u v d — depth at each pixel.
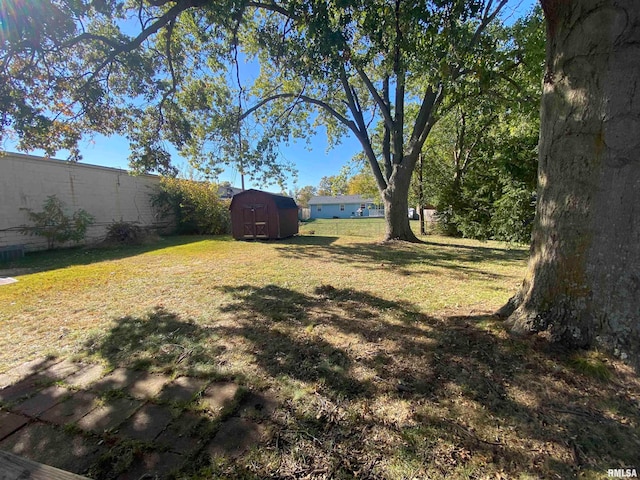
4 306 3.81
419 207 13.57
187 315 3.38
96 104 5.35
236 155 8.89
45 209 9.48
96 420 1.73
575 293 2.14
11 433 1.63
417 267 5.86
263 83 9.63
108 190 12.12
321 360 2.32
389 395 1.87
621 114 1.87
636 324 1.95
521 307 2.55
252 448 1.49
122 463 1.42
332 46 3.23
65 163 10.31
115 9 4.26
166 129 6.46
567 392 1.80
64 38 3.86
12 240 8.76
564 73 2.12
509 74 7.14
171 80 6.00
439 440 1.50
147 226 14.11
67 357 2.49
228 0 3.80
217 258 7.45
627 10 1.80
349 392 1.92
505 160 8.24
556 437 1.49
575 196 2.11
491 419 1.63
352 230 16.50
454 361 2.20
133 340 2.78
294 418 1.70
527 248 8.39
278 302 3.76
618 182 1.94
